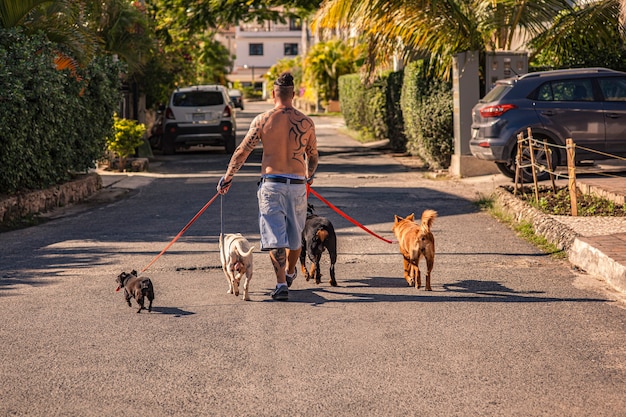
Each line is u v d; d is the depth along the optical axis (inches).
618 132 593.3
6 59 501.7
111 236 440.8
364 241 411.2
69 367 219.8
